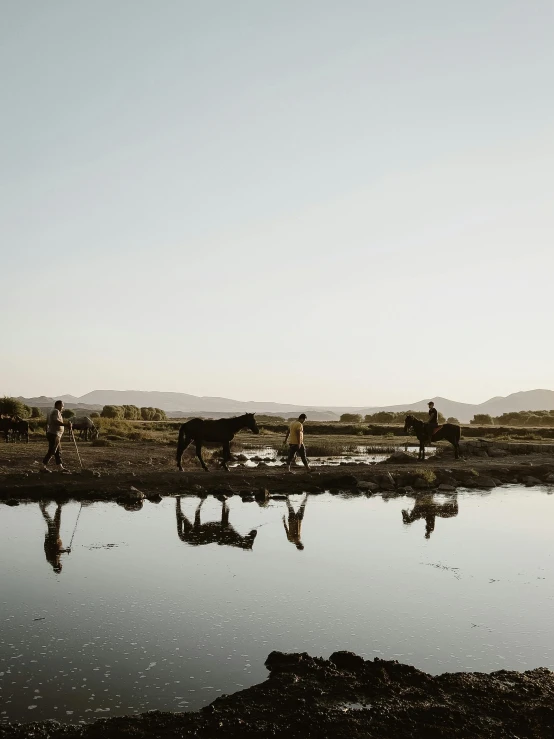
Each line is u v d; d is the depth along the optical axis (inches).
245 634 310.8
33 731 206.7
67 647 290.8
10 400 1927.9
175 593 372.2
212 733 206.2
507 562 464.4
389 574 423.5
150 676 262.2
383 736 205.5
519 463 1096.2
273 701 231.5
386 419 4173.2
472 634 317.7
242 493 748.6
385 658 286.2
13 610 337.7
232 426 892.6
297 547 494.9
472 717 219.6
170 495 727.7
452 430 1153.4
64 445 1244.5
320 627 322.3
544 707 225.5
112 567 425.1
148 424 2728.8
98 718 225.6
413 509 684.7
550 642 309.3
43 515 596.1
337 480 836.0
